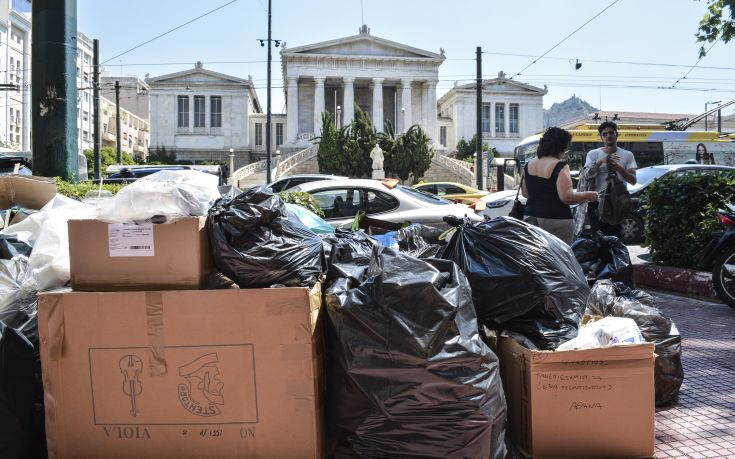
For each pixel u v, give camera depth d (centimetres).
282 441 277
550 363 295
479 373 270
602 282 406
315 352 281
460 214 766
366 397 272
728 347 500
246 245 292
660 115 7612
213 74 6388
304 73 6144
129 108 7169
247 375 277
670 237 801
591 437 295
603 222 635
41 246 344
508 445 314
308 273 293
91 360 284
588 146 2108
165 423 282
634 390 296
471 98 6769
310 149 5303
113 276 290
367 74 6212
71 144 898
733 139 2327
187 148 6356
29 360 301
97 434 286
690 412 365
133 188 293
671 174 827
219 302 277
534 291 314
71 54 895
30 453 299
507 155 6794
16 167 934
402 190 802
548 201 478
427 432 268
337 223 750
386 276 280
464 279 293
